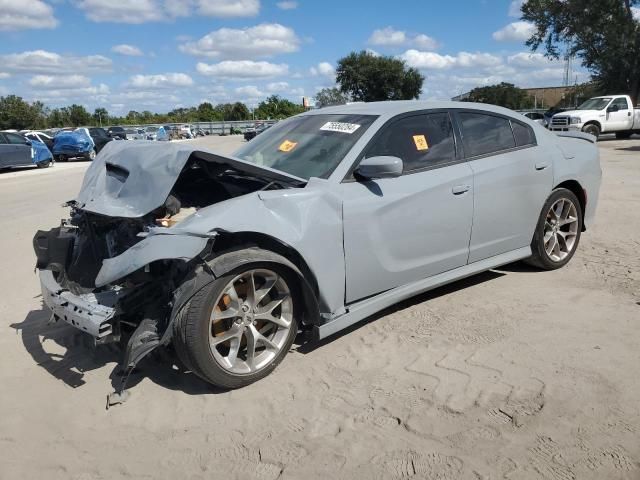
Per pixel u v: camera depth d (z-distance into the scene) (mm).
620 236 6293
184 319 3119
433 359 3596
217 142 39969
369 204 3762
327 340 3963
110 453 2861
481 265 4594
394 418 2996
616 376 3250
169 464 2744
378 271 3875
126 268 3119
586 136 5621
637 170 12211
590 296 4500
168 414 3172
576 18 37031
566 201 5148
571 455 2613
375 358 3658
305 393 3291
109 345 4117
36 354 4043
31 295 5379
